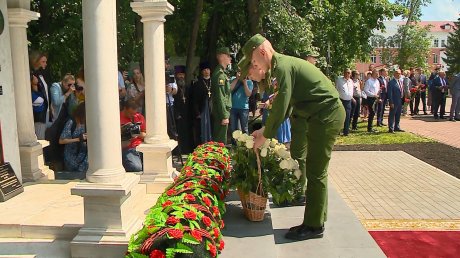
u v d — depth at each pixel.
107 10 3.42
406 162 8.88
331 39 15.62
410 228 4.96
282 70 3.82
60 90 7.19
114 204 3.47
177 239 2.60
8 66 4.96
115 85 3.53
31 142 5.45
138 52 10.75
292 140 4.93
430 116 18.39
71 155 6.37
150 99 5.24
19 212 4.20
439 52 77.94
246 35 12.82
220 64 7.53
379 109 14.67
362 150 10.39
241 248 3.56
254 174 4.09
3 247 3.67
